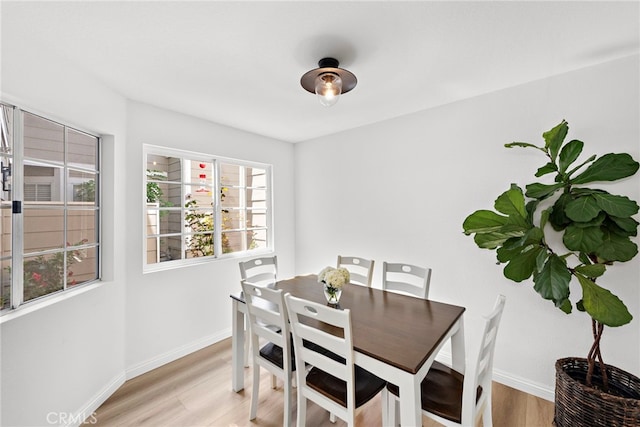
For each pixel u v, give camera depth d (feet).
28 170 5.30
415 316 5.51
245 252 10.71
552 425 5.81
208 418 6.08
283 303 5.22
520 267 5.54
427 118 8.48
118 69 6.07
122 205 7.32
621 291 5.75
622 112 5.76
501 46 5.32
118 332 7.14
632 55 5.65
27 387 4.90
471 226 5.86
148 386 7.17
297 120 9.43
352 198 10.41
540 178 6.68
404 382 3.82
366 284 8.16
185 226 9.73
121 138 7.30
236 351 6.97
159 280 8.18
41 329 5.15
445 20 4.58
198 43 5.17
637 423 4.55
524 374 6.90
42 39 4.97
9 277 4.95
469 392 4.00
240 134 10.43
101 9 4.24
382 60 5.78
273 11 4.34
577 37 5.05
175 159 9.62
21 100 4.87
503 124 7.18
